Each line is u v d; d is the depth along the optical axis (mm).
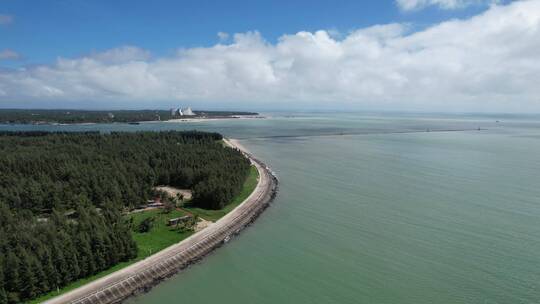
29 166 117375
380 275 66938
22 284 54812
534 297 59438
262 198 113312
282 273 68188
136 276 64000
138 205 101062
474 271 67750
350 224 92188
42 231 66875
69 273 59812
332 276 66875
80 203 91062
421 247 78062
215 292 61906
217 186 102500
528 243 79250
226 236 84062
